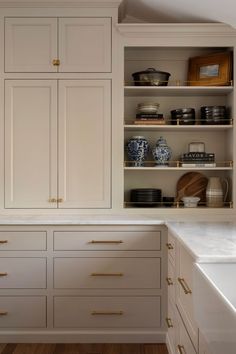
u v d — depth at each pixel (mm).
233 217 2922
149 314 2668
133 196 3076
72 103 2930
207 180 3258
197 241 1926
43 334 2674
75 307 2670
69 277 2666
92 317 2670
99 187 2941
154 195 3051
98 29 2916
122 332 2672
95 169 2941
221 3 2645
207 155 3018
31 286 2668
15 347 2613
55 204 2936
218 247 1759
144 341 2670
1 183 2932
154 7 3031
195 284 1342
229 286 1521
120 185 2939
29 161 2932
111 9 2910
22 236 2662
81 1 2865
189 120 3041
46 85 2920
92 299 2670
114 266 2662
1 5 2889
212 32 2910
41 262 2670
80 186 2936
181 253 2039
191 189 3264
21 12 2900
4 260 2664
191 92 3133
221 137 3277
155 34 2914
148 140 3285
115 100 2934
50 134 2928
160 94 3219
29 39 2912
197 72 3113
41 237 2662
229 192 3113
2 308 2668
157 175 3287
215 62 3047
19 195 2936
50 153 2930
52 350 2570
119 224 2652
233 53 2963
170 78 3258
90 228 2664
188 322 1809
